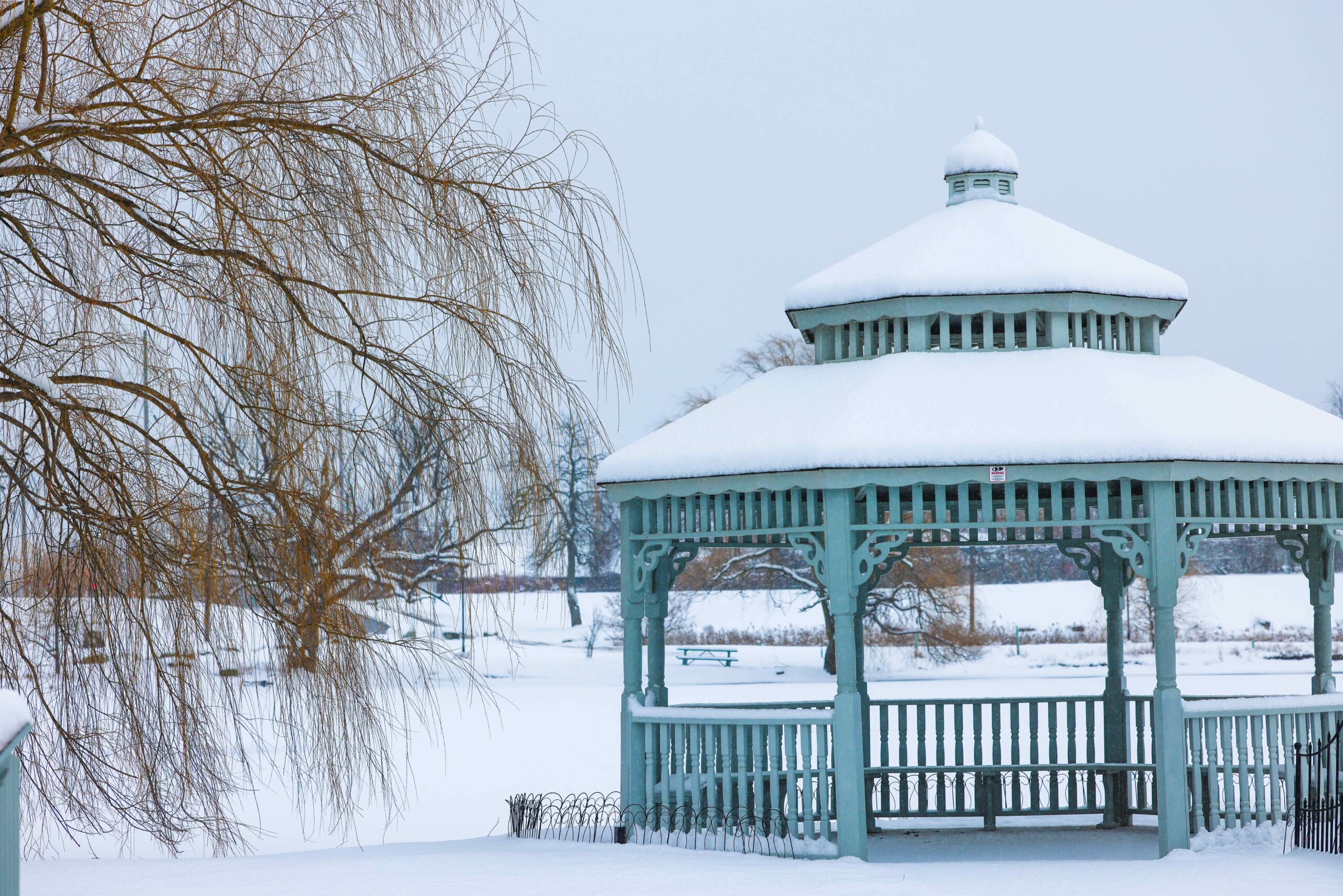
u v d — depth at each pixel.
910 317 11.44
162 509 8.84
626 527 11.20
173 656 8.98
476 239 9.21
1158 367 11.27
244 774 10.41
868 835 12.42
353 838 15.03
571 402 9.50
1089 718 12.72
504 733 26.95
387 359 9.08
